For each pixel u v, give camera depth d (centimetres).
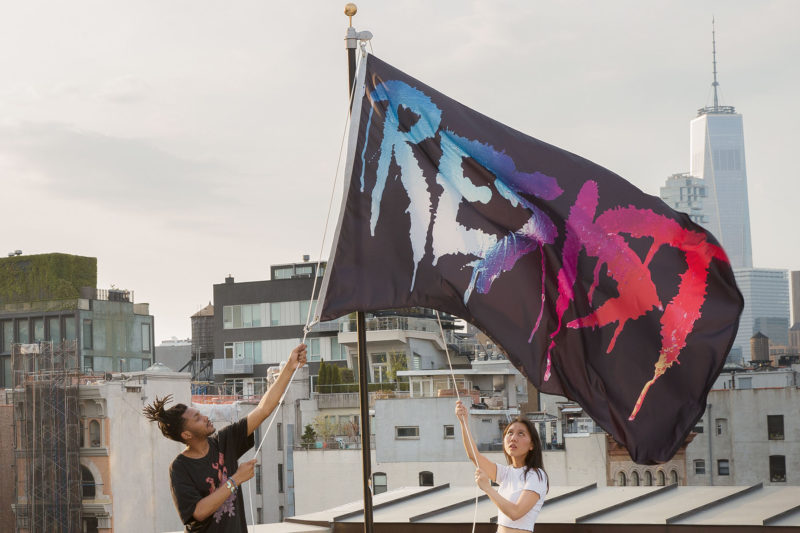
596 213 1021
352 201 1051
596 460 5966
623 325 1016
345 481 6456
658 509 1352
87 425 6475
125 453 6431
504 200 1037
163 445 6612
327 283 1039
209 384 9512
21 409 6612
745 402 6806
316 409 7756
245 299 10638
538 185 1030
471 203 1041
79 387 6494
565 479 6022
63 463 6406
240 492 790
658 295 1008
